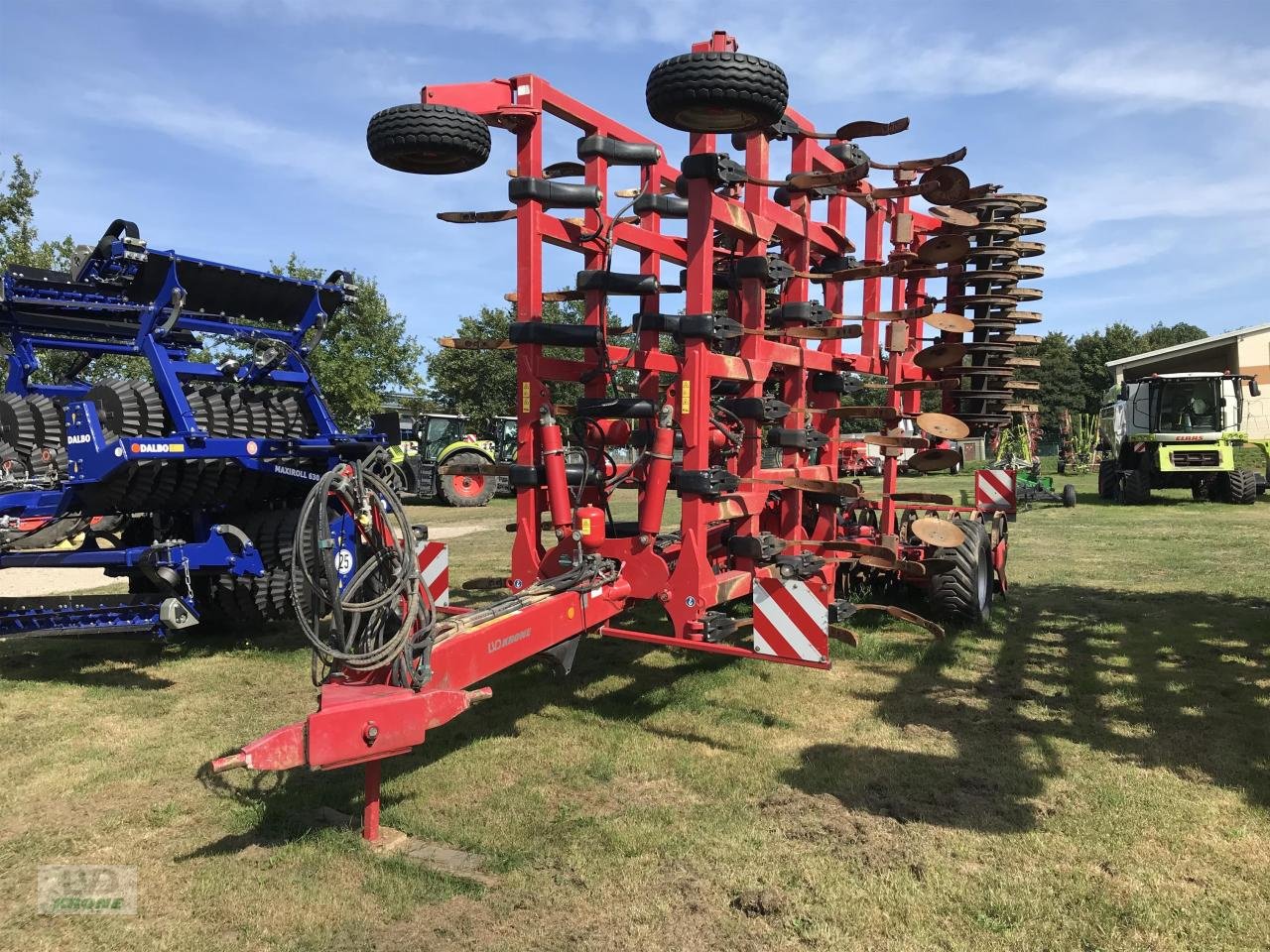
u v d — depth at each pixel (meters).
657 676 5.22
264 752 2.69
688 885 2.89
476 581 5.45
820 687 5.01
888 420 5.51
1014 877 2.93
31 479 5.70
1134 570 9.07
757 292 4.78
